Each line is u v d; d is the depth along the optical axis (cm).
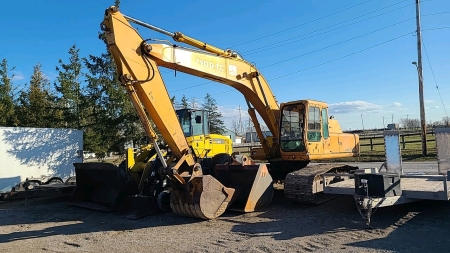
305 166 1023
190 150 786
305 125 960
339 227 652
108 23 675
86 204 998
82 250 594
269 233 637
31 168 1427
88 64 1912
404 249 511
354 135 1195
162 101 743
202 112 1173
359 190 646
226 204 796
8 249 621
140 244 612
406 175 672
